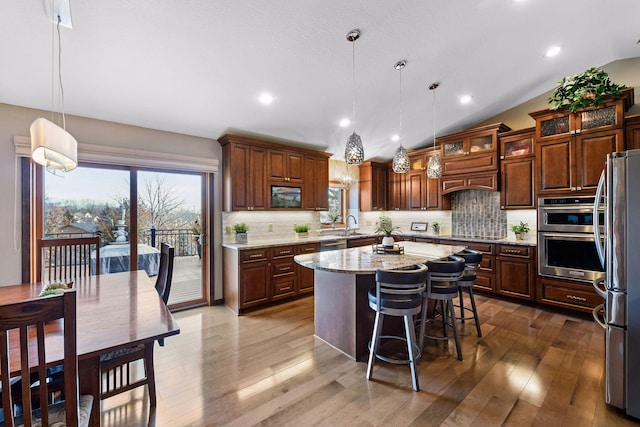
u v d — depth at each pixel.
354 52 2.67
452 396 1.92
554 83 3.85
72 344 0.95
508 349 2.57
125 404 1.85
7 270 2.61
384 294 2.16
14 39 1.99
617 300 1.77
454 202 5.09
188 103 3.03
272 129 3.89
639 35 3.04
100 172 3.16
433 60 3.00
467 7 2.39
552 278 3.52
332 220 5.50
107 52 2.21
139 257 3.39
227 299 3.81
